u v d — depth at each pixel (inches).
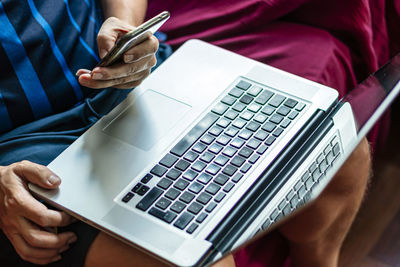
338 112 30.5
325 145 28.6
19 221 28.3
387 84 30.5
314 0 42.6
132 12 38.6
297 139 29.0
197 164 28.1
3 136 33.5
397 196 51.3
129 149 29.1
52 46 34.9
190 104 31.5
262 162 28.0
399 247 47.7
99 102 35.0
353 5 41.9
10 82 33.2
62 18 36.0
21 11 34.1
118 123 30.7
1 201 28.7
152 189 27.0
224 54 34.5
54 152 31.9
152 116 30.9
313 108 30.6
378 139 47.2
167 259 24.1
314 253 37.0
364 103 30.1
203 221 25.5
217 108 31.1
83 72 29.8
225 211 25.8
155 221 25.6
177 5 44.3
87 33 37.3
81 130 33.6
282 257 38.5
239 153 28.5
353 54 43.3
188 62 34.2
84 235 29.1
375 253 47.4
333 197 33.5
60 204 26.8
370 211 50.4
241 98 31.6
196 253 24.2
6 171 28.9
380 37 44.7
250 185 27.0
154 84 32.9
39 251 28.5
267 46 40.9
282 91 31.8
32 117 34.2
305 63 39.1
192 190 26.8
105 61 28.5
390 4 45.5
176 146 29.1
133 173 27.9
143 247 24.6
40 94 34.0
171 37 42.6
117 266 27.9
